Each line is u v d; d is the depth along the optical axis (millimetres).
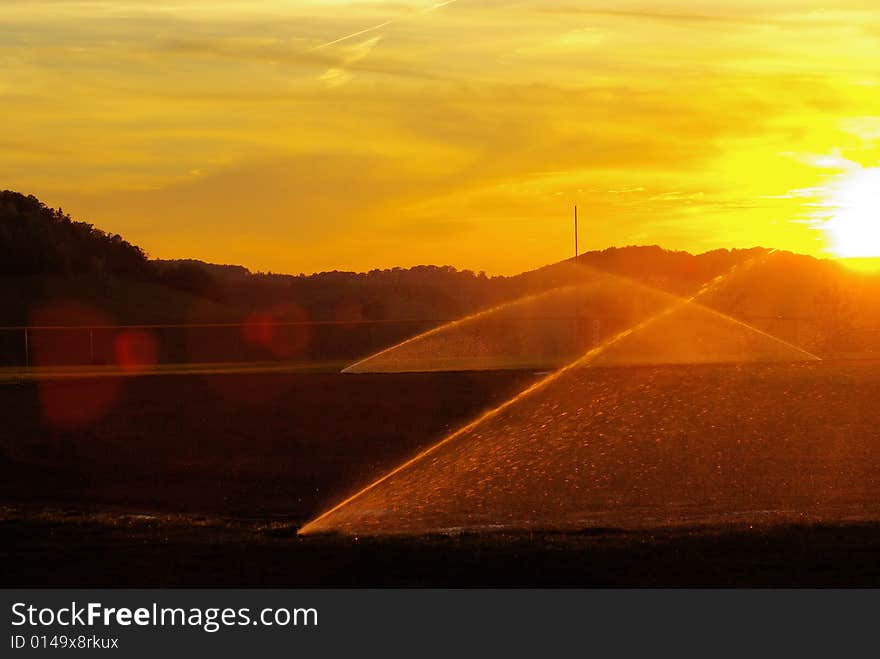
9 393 98625
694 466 74250
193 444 86438
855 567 33875
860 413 90250
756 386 98875
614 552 36000
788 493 64250
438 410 95938
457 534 42938
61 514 49594
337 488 71688
